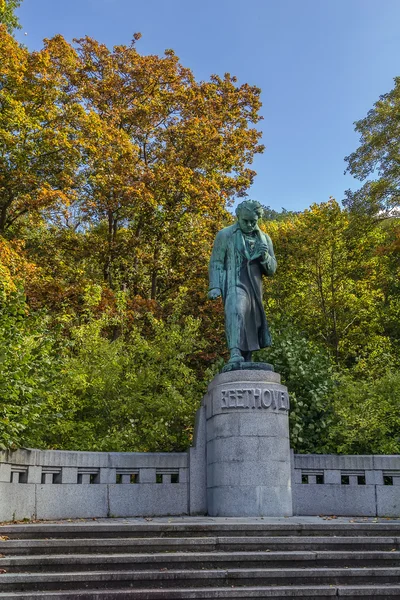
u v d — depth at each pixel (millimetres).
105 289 26297
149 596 7516
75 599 7383
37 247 29188
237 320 13914
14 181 24922
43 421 13906
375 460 13930
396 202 30859
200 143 29156
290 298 33438
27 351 13156
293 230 32844
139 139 30500
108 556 8266
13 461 11688
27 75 25266
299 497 13586
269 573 8102
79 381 15922
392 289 34656
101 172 27109
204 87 31250
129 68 30359
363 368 22969
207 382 18531
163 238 28797
